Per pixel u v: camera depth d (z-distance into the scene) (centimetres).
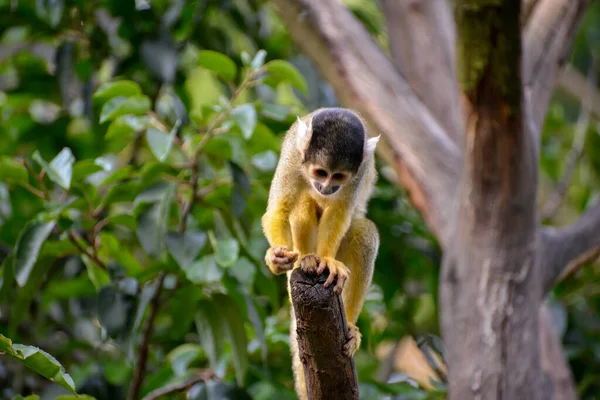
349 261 923
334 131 861
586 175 1558
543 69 1148
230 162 939
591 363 1217
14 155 1212
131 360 885
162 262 911
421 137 1112
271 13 1570
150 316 939
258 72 958
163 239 882
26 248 863
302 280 667
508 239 946
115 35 1198
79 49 1213
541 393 948
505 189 930
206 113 947
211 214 1020
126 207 1217
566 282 1259
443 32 1281
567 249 1068
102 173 1190
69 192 902
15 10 1170
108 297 902
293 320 908
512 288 948
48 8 1130
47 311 1103
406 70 1252
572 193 1616
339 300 666
